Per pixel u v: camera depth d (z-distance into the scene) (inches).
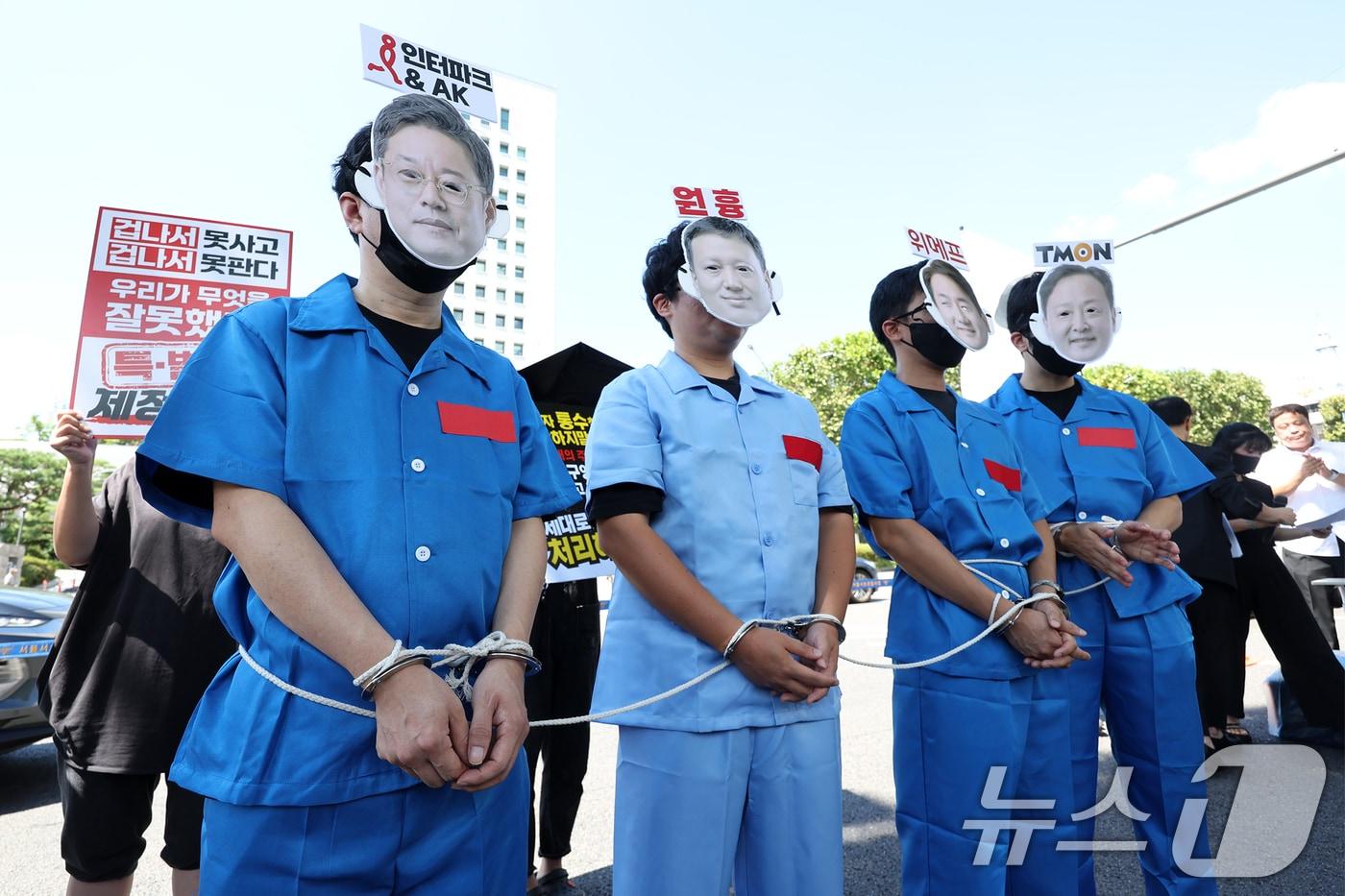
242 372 42.5
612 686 62.7
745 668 58.7
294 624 38.7
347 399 44.3
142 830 77.3
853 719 190.2
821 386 1244.5
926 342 86.2
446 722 37.4
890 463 80.9
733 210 74.8
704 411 67.0
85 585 79.1
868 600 594.2
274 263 99.2
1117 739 90.4
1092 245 105.4
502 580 48.9
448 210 46.4
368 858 39.9
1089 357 95.6
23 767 167.8
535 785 136.3
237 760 39.8
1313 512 173.2
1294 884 97.3
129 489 81.9
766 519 64.4
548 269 2992.1
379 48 55.6
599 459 64.0
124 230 92.4
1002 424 91.4
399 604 41.5
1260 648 266.5
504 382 54.2
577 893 99.0
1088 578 91.0
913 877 76.0
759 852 59.7
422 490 44.1
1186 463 100.8
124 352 88.3
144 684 75.1
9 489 1311.5
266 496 40.1
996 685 74.0
